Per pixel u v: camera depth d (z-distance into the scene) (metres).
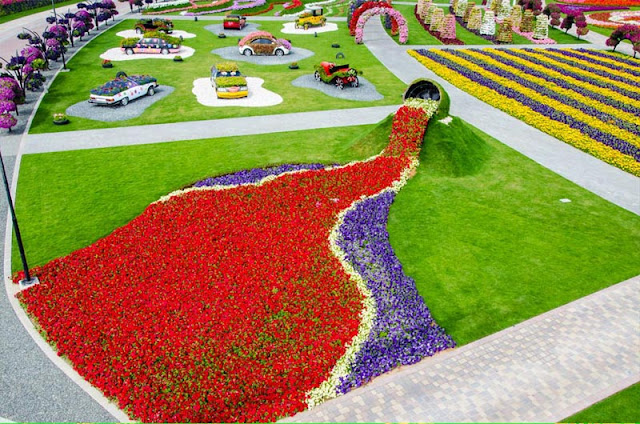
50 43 38.56
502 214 19.78
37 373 12.36
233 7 65.56
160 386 11.77
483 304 15.00
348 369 12.49
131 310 14.03
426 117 24.09
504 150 25.75
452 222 19.17
